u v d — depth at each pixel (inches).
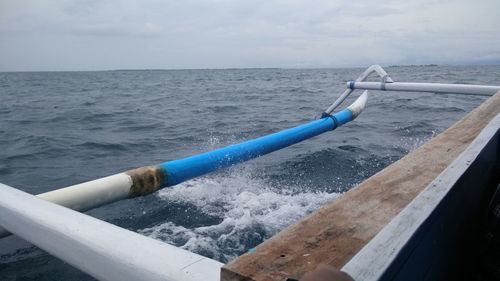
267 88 1317.7
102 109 724.7
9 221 65.9
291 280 28.2
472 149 61.5
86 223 55.4
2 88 1513.3
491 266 70.0
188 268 41.9
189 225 176.4
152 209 194.2
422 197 44.7
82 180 271.4
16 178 275.4
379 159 291.1
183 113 646.5
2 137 440.5
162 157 339.6
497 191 73.4
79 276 131.6
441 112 565.9
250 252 44.8
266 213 188.7
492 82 1405.0
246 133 450.3
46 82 2107.5
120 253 46.7
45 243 58.4
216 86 1523.1
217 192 218.4
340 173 256.7
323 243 47.3
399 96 809.5
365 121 483.8
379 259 32.8
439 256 48.9
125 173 146.8
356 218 53.7
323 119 293.0
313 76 2662.4
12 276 131.9
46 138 427.2
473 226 67.3
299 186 229.8
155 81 2127.2
